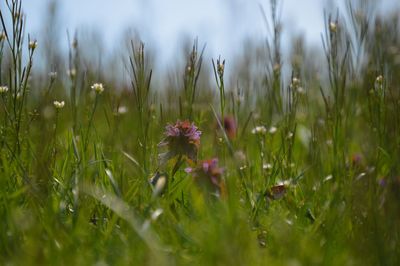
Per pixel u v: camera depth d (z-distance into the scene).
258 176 0.88
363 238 0.75
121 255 0.72
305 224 0.81
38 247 0.71
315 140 0.88
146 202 0.79
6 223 0.75
